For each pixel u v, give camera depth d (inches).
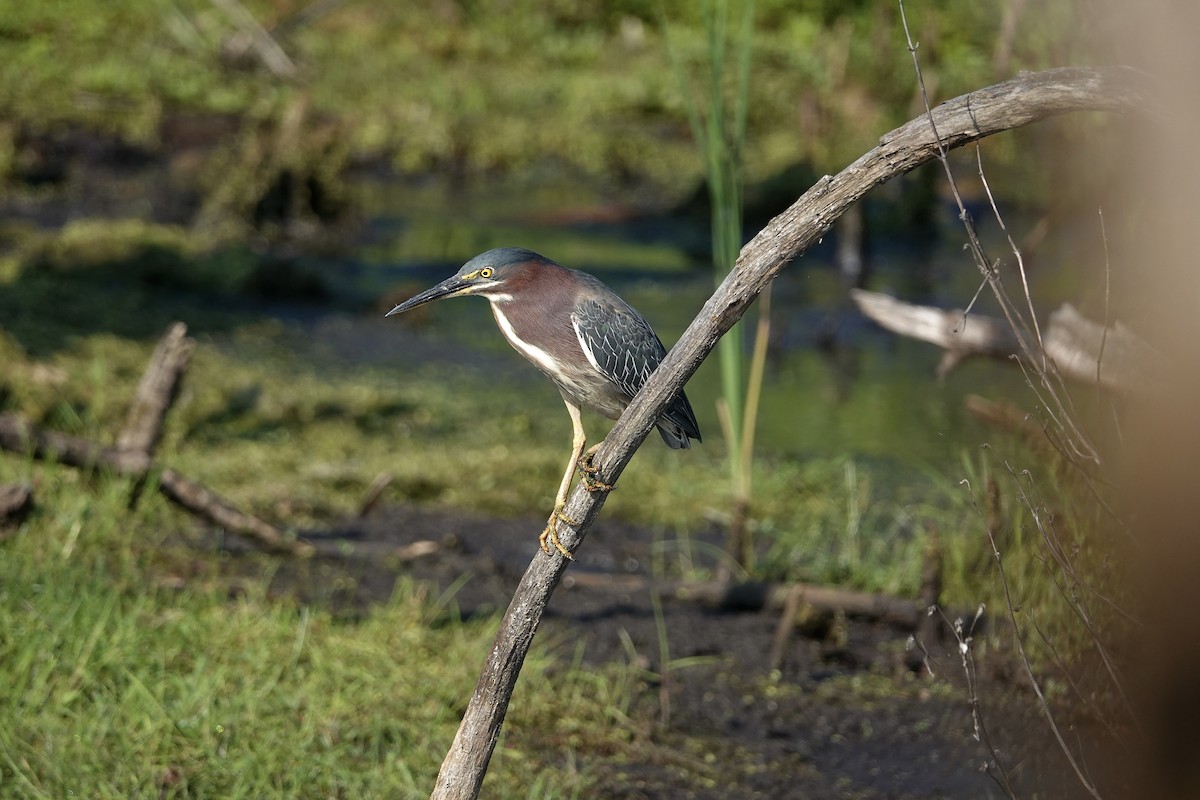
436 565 439.2
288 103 1139.3
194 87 1170.0
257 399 606.5
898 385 688.4
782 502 534.6
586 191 1074.1
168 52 1238.9
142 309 730.2
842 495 538.6
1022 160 868.0
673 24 1433.3
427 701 336.8
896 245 942.4
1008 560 366.3
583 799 307.3
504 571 442.0
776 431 620.1
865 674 388.8
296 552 430.6
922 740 351.9
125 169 1002.1
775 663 390.6
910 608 412.5
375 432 590.6
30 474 416.5
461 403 645.9
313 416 598.9
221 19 1302.9
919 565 439.8
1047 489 359.3
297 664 346.3
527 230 968.3
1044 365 229.1
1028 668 249.1
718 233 424.5
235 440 558.9
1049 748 277.3
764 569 452.1
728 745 344.5
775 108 1161.4
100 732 295.9
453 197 1045.2
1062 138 388.5
